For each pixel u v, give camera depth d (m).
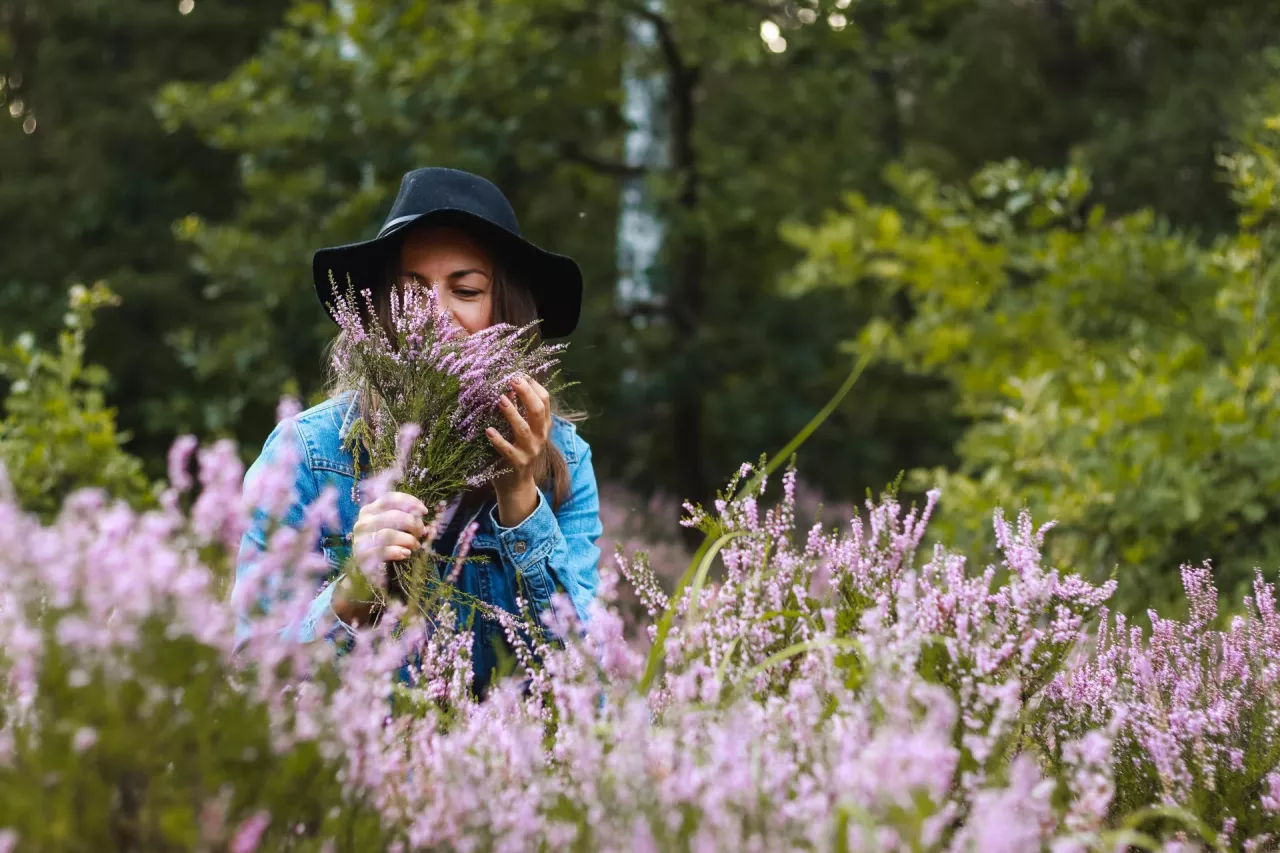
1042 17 18.73
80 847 1.40
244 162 13.11
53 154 18.84
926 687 1.71
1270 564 4.48
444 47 12.20
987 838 1.41
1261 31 13.90
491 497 2.84
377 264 3.01
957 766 1.97
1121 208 15.02
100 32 18.78
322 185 12.59
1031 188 7.45
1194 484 4.62
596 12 12.70
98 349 16.91
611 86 12.95
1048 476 5.48
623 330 13.79
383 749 1.84
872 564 2.50
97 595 1.44
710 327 15.63
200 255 13.56
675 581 6.52
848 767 1.58
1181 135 14.62
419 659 2.42
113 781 1.47
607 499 11.88
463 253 2.93
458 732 1.99
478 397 2.66
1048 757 2.29
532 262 3.04
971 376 7.30
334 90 12.73
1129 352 6.29
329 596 2.38
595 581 2.94
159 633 1.47
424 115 12.35
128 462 6.38
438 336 2.68
